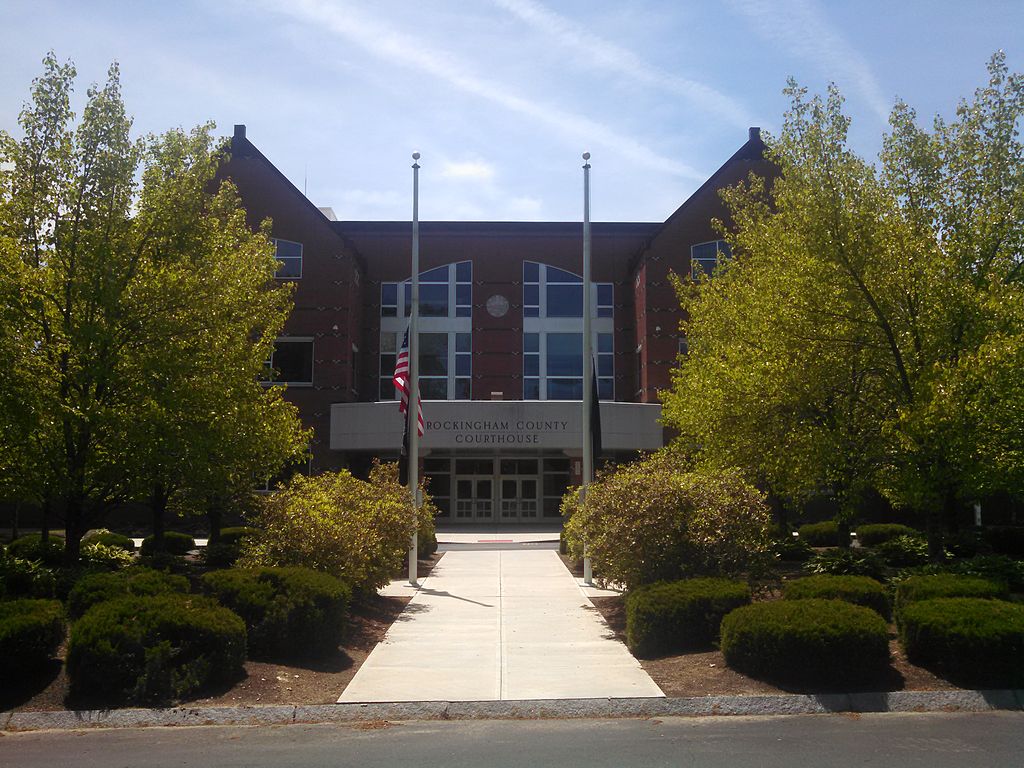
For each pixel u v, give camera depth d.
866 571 16.50
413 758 6.76
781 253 17.41
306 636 10.21
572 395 42.09
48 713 8.16
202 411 15.77
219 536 24.39
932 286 14.88
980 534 21.86
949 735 7.25
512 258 42.91
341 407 36.88
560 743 7.19
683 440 20.64
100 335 14.55
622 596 14.50
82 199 15.45
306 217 39.03
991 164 15.93
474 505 40.38
